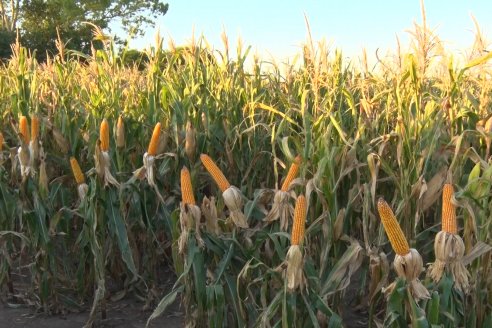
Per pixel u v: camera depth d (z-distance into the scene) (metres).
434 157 4.25
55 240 5.04
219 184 3.85
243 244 3.99
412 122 4.20
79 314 4.89
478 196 3.67
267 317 3.73
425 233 4.06
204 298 3.88
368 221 4.34
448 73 4.29
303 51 5.28
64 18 33.34
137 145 5.14
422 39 4.09
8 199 4.81
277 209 3.89
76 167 4.57
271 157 5.23
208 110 5.27
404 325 3.46
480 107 4.42
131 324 4.75
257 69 5.58
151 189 4.96
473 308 3.74
